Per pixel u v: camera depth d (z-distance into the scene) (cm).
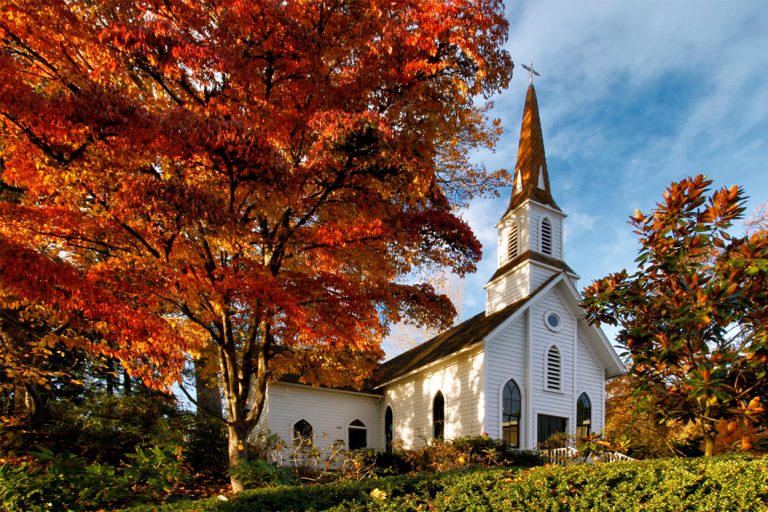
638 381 786
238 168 843
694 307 694
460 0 981
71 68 929
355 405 2400
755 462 589
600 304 803
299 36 956
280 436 2134
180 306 1041
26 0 839
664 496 606
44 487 698
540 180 2339
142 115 757
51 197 975
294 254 1201
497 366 1859
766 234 724
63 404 1611
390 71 1038
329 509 773
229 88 1008
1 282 766
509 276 2217
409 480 852
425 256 1242
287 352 1429
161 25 856
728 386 671
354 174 959
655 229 782
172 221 816
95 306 828
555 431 1920
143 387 1767
